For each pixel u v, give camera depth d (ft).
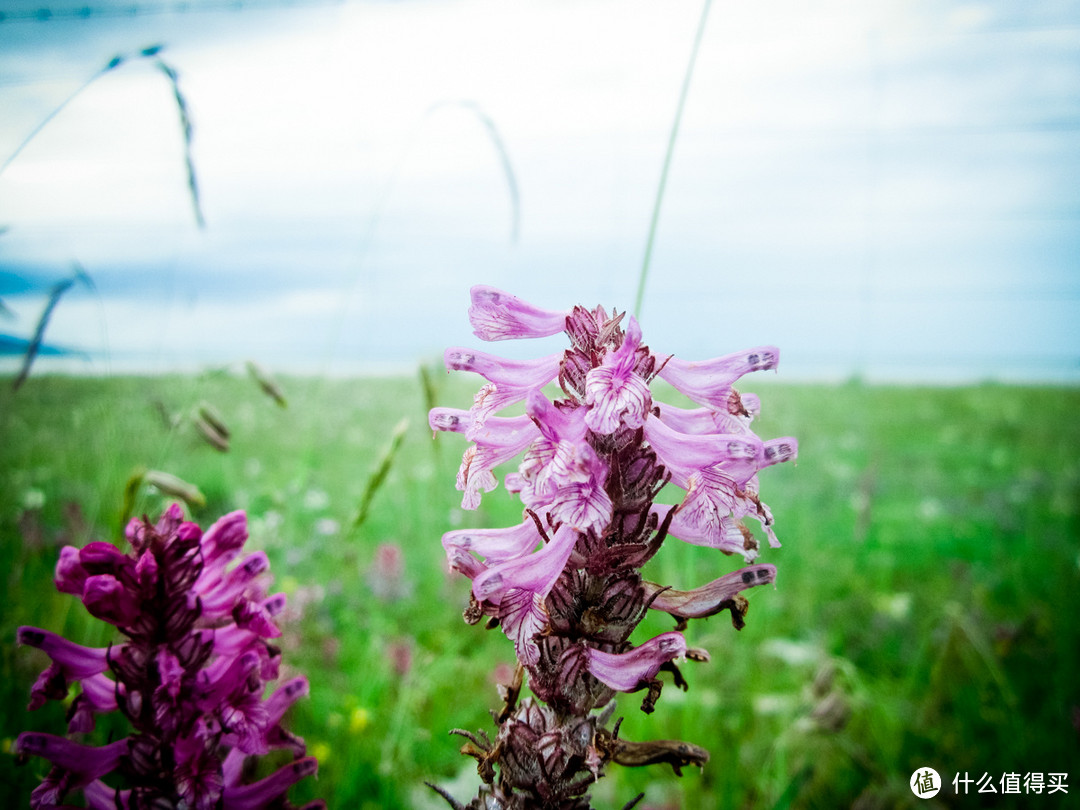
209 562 0.46
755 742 0.77
